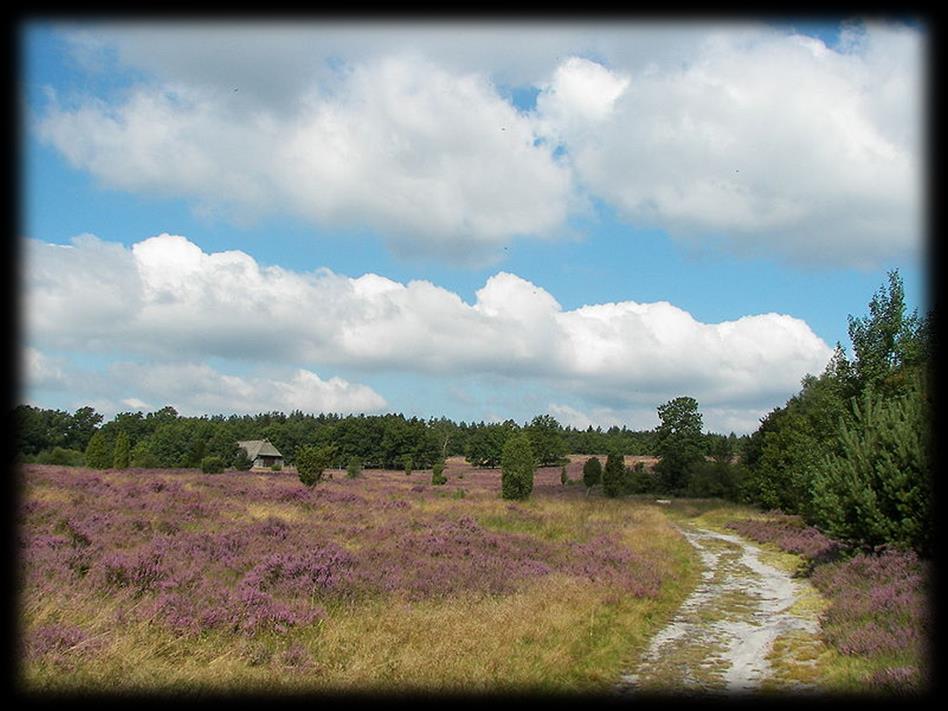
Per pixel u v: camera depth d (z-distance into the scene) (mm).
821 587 13680
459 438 133125
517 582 12188
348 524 18062
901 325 21156
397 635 8250
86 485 19859
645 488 62438
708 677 7875
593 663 8125
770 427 44969
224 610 8258
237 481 30141
